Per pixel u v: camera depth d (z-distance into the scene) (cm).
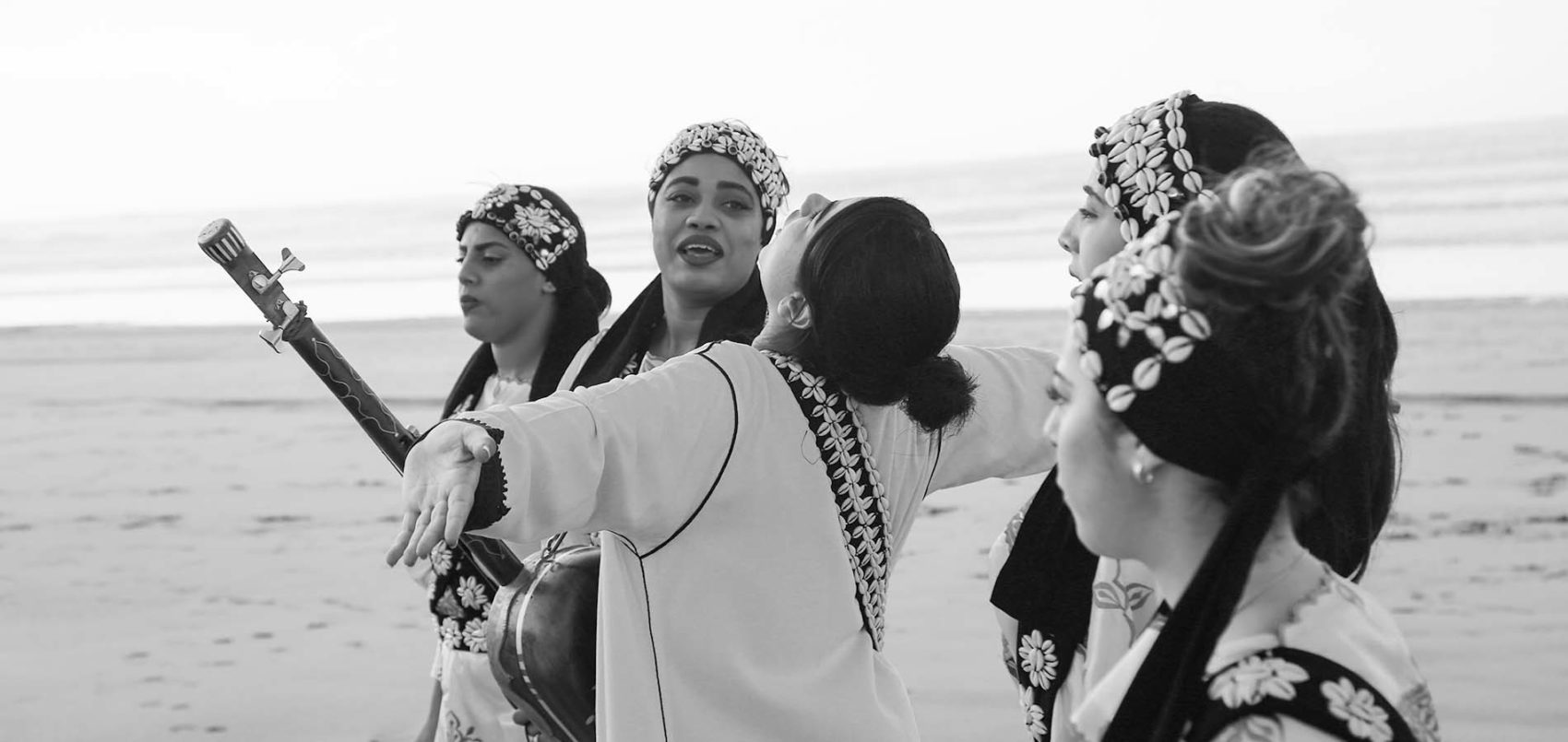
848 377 204
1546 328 977
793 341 211
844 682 204
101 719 488
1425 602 520
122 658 552
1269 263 112
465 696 317
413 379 1147
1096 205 187
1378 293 159
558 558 228
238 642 566
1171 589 123
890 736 207
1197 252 114
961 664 493
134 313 1820
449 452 180
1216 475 116
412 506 181
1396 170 1875
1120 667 134
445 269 2073
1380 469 158
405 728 466
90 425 1065
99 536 747
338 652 550
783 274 212
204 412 1085
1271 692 110
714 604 201
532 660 219
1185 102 177
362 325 1481
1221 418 114
